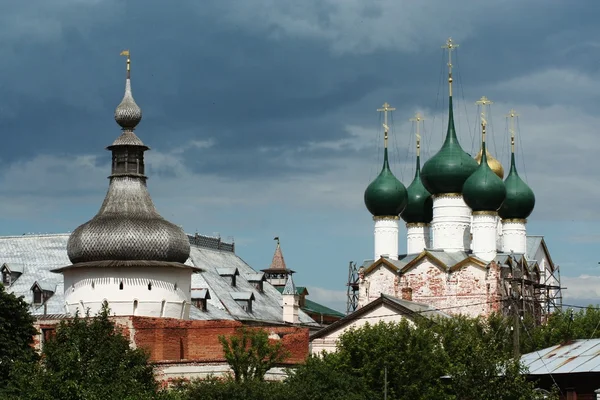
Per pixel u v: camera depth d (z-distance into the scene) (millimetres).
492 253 154375
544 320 157625
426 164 159000
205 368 115062
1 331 101312
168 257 124938
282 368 117000
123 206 127125
